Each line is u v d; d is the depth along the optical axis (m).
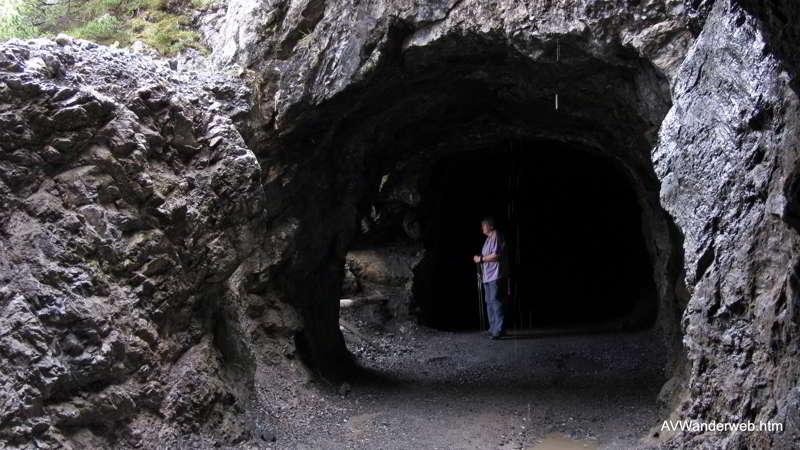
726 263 4.87
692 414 5.25
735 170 4.82
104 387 4.70
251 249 5.98
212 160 5.70
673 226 7.54
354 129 8.04
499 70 7.31
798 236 4.20
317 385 7.80
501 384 8.60
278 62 7.20
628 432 6.41
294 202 7.91
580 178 15.12
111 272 4.88
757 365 4.58
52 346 4.37
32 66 4.58
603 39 5.91
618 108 7.11
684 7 5.52
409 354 10.68
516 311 15.39
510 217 15.36
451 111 8.59
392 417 7.07
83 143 4.80
